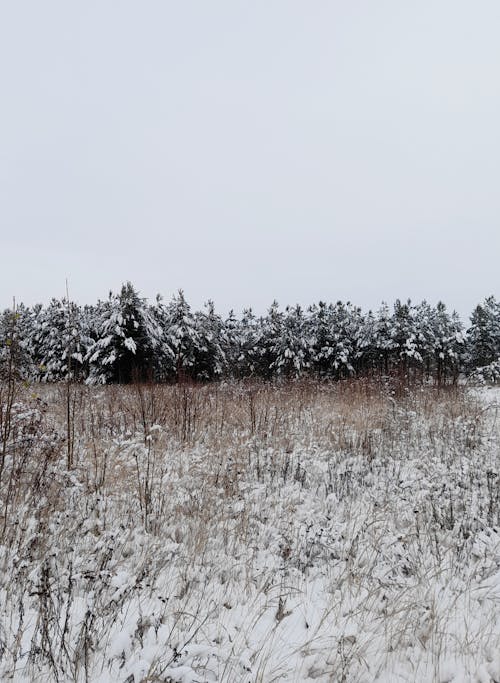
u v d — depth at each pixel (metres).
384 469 6.49
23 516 4.13
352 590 3.44
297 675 2.47
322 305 40.62
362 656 2.60
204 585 3.43
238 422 8.85
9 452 5.14
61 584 3.10
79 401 10.56
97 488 4.91
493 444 7.67
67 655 2.40
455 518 4.59
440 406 11.40
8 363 5.51
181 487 5.24
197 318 33.53
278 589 3.45
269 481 5.88
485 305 49.88
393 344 34.97
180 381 12.17
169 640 2.53
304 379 16.05
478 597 3.22
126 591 2.84
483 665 2.48
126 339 23.53
